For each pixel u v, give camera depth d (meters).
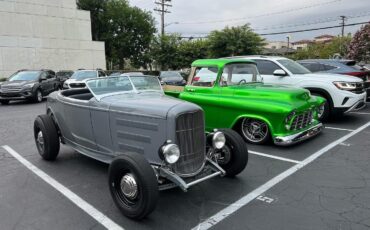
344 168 5.50
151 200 3.64
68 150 6.89
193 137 4.23
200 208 4.16
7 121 10.70
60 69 32.28
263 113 6.50
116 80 5.28
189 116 4.18
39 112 12.79
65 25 32.44
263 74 9.70
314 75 9.25
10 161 6.20
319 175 5.20
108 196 4.58
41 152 6.20
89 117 5.12
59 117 6.03
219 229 3.66
